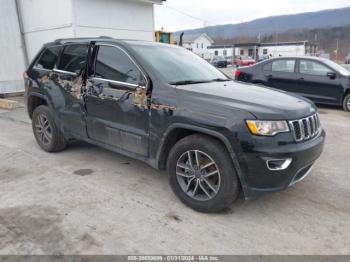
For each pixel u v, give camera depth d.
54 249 2.52
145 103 3.27
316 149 3.00
